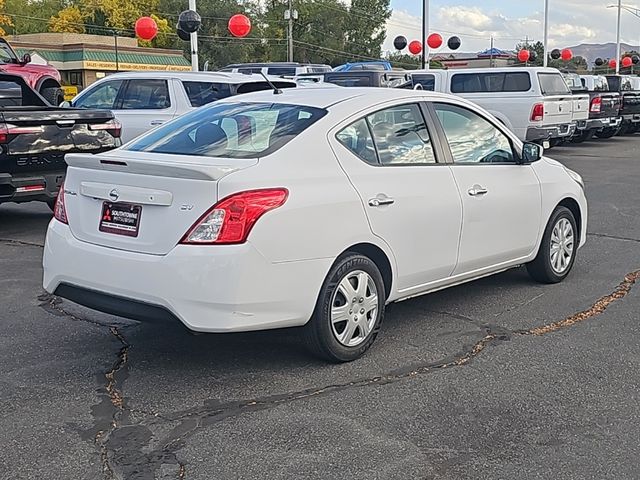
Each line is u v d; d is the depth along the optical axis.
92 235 4.82
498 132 6.34
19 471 3.67
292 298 4.59
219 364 5.02
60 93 18.28
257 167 4.57
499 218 6.12
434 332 5.68
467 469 3.68
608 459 3.79
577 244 7.30
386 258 5.18
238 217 4.36
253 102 5.52
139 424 4.17
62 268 4.90
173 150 5.06
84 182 4.89
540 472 3.66
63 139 9.35
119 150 5.25
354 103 5.29
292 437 4.01
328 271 4.78
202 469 3.68
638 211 11.22
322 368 4.94
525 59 37.19
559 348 5.36
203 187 4.39
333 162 4.93
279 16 84.06
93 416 4.27
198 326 4.37
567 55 38.25
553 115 18.08
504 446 3.92
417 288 5.54
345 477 3.61
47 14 84.19
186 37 18.67
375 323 5.16
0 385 4.68
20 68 17.23
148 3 79.94
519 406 4.40
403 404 4.41
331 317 4.86
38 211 11.05
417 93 5.74
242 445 3.92
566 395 4.55
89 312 6.13
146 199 4.54
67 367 4.98
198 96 12.37
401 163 5.36
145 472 3.65
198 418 4.23
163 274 4.41
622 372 4.92
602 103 22.88
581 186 7.29
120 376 4.83
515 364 5.05
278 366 4.97
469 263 5.90
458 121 5.99
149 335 5.58
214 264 4.32
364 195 4.97
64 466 3.71
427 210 5.41
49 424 4.17
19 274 7.33
